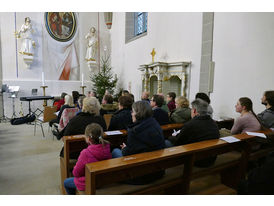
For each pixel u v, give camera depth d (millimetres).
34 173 3197
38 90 8680
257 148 2799
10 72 8070
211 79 4844
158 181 1942
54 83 9039
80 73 9680
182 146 1967
